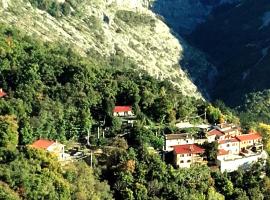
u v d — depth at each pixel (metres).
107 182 189.38
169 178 196.38
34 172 169.62
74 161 193.12
